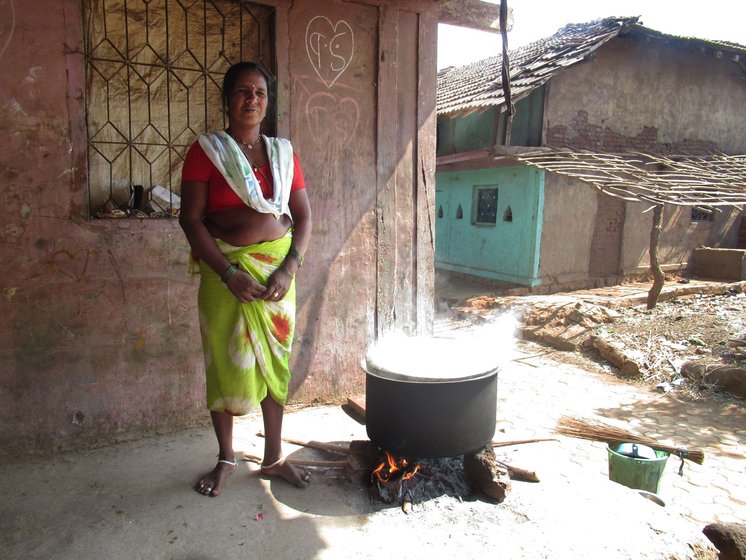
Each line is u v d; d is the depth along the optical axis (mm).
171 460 3168
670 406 5973
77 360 3279
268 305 2602
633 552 2479
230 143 2467
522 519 2697
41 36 3016
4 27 2930
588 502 2867
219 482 2809
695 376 6574
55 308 3193
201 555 2346
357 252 4203
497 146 10227
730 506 3984
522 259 11180
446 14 4363
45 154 3088
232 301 2561
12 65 2967
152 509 2658
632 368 6898
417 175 4395
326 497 2820
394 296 4414
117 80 3869
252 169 2518
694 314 8781
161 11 3893
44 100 3059
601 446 4723
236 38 4012
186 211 2473
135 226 3352
